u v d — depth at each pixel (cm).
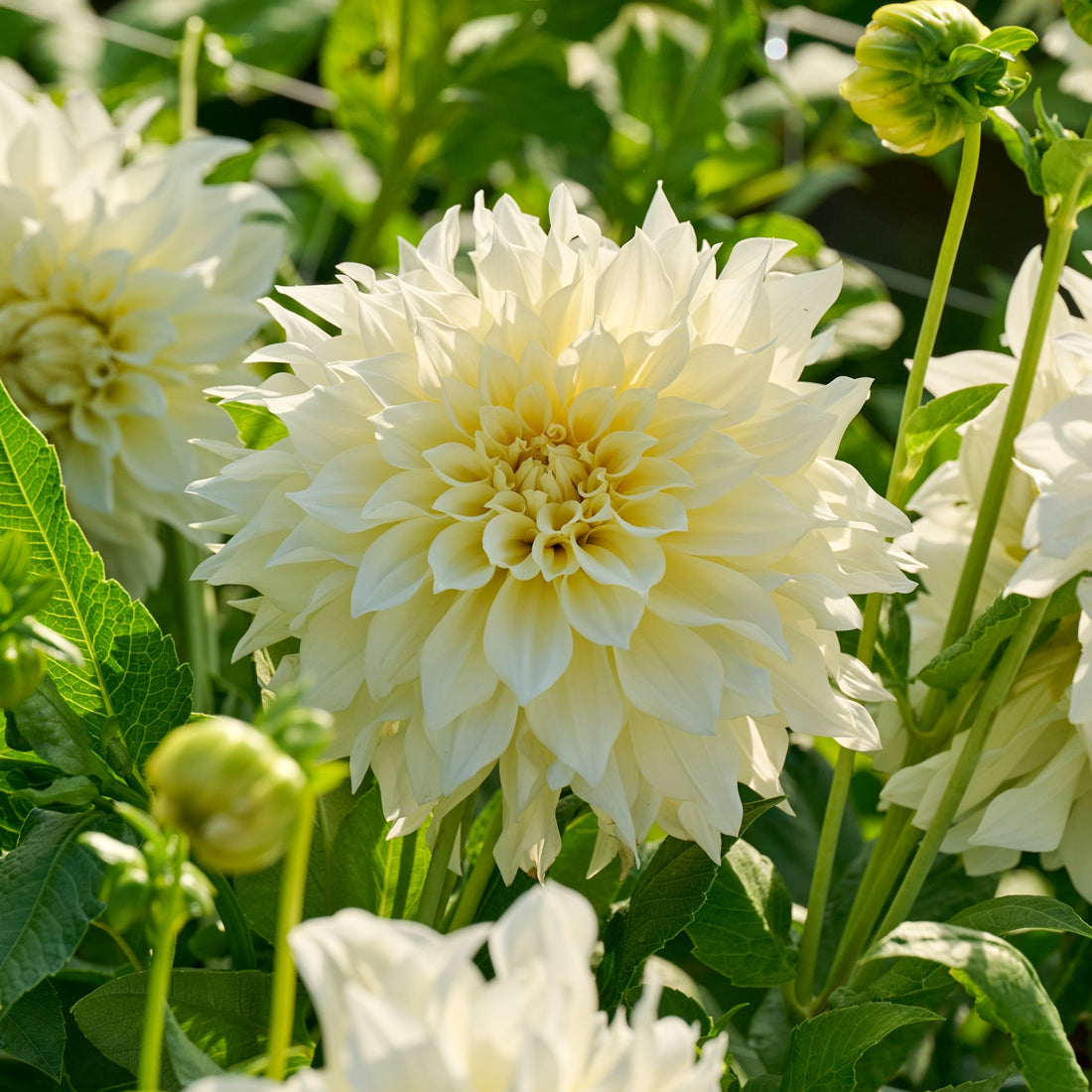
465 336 106
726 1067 108
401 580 105
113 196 123
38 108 121
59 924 103
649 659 106
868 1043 105
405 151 150
